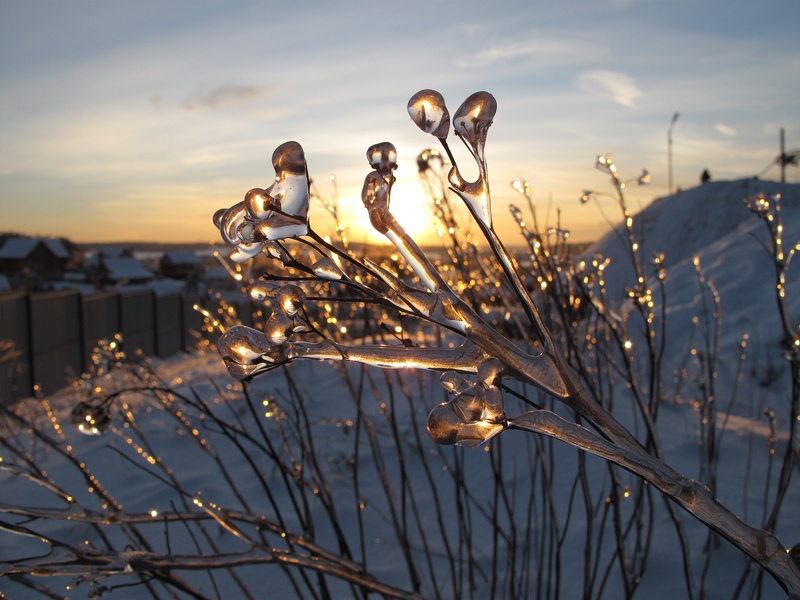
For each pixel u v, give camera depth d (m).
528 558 2.06
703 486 0.70
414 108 0.63
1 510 1.23
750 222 10.02
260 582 2.41
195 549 2.62
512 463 3.28
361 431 3.91
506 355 0.70
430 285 0.70
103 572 1.16
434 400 4.26
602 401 2.16
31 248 54.44
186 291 19.94
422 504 2.99
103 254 57.75
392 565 2.51
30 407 6.92
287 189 0.64
